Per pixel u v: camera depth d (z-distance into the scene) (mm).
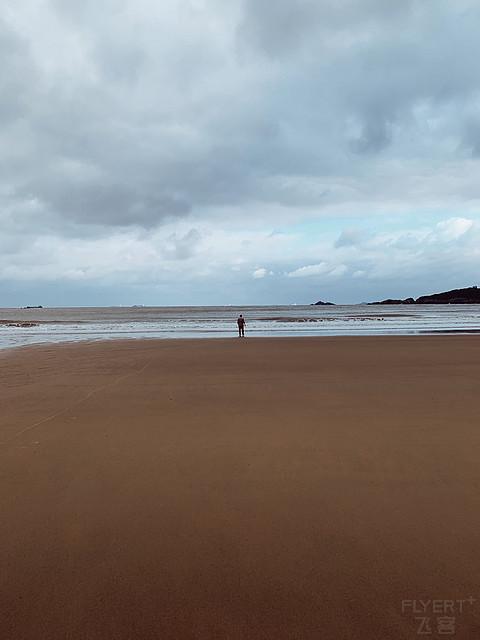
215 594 2617
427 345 19641
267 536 3262
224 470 4590
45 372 12070
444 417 6668
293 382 10055
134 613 2461
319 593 2621
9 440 5680
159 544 3162
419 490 4055
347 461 4816
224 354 16516
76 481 4324
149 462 4844
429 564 2895
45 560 2967
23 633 2314
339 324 45500
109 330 37562
